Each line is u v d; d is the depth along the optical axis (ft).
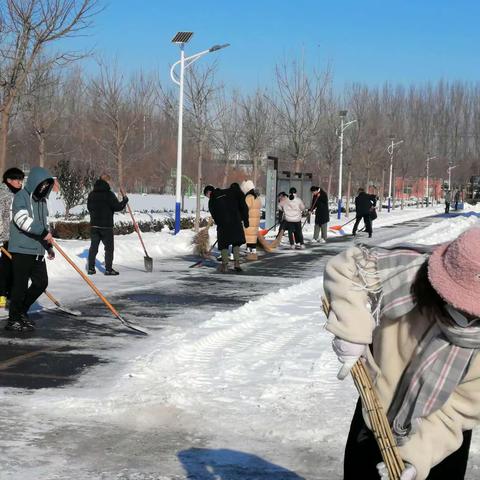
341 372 10.44
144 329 30.83
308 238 95.20
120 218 99.19
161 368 24.12
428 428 10.23
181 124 83.30
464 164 362.33
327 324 10.48
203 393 21.25
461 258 9.31
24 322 30.55
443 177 353.31
